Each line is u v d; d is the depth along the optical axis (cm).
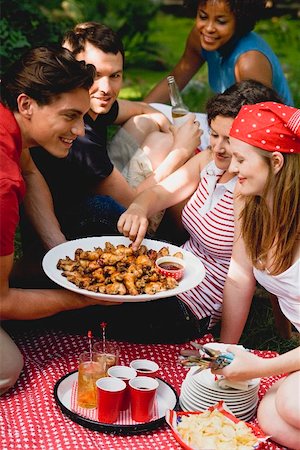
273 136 278
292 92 748
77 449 270
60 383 299
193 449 264
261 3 438
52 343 336
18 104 291
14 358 297
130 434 280
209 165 349
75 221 373
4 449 270
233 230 340
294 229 285
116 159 411
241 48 442
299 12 1051
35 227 354
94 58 359
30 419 284
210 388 288
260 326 400
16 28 595
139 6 877
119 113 408
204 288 352
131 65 845
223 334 336
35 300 300
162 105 454
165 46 888
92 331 355
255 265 302
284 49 943
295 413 272
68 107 289
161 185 356
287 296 301
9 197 278
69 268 313
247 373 280
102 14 868
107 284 306
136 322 355
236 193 326
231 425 275
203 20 438
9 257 284
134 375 291
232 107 324
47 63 285
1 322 346
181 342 354
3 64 574
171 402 296
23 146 302
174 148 382
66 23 645
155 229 385
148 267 310
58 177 373
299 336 397
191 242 363
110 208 374
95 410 289
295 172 280
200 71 830
